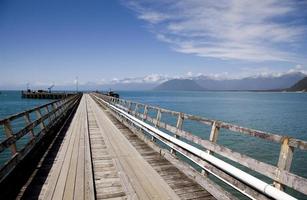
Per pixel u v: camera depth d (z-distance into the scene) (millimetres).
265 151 17672
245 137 22578
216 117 42625
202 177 4875
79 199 4383
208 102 102438
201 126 29625
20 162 5621
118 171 5844
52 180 5234
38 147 7652
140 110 48531
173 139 6309
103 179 5418
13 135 5254
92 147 8305
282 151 2904
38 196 4551
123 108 14250
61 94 91688
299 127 31766
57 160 6703
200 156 4863
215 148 4359
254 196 3398
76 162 6516
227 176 4062
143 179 5340
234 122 36188
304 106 78562
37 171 5844
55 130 11141
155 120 8148
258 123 35344
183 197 4500
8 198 4391
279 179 2902
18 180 5258
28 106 67188
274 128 30984
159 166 6234
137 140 9344
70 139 9523
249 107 71312
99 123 14070
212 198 4469
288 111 57188
